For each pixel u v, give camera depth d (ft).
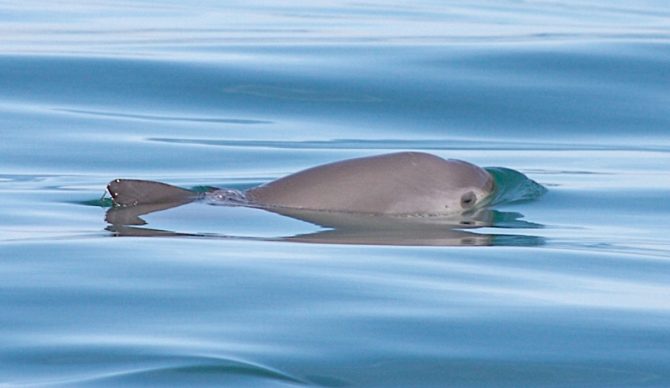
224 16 304.30
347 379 87.40
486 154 187.73
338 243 123.85
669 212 145.69
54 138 186.70
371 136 198.90
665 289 109.91
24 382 85.46
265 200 140.36
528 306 103.24
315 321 98.22
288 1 337.31
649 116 211.61
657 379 88.38
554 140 199.11
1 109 203.00
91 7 314.35
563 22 298.76
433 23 291.99
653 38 261.65
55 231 127.85
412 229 132.36
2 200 145.79
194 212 135.13
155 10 313.12
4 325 96.48
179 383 85.56
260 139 193.06
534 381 87.92
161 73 226.58
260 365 88.99
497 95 219.00
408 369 89.30
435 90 220.64
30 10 304.30
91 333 94.89
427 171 143.84
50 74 224.33
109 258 115.34
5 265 112.68
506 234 131.85
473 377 88.38
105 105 209.67
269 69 229.86
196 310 100.48
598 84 224.94
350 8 322.34
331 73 228.43
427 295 105.70
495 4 340.59
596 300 105.60
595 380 88.12
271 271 111.65
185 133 194.70
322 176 142.51
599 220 140.97
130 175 166.91
